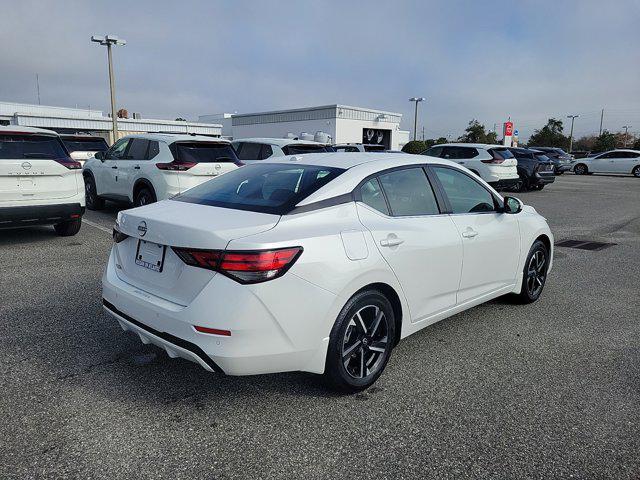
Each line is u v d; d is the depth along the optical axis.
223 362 2.63
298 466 2.46
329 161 3.61
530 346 4.00
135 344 3.81
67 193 7.07
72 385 3.18
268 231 2.73
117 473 2.38
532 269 4.97
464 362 3.68
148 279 3.02
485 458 2.55
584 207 13.82
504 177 16.56
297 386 3.25
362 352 3.15
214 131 44.50
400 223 3.37
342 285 2.87
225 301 2.58
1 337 3.89
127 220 3.15
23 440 2.60
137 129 38.66
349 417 2.90
